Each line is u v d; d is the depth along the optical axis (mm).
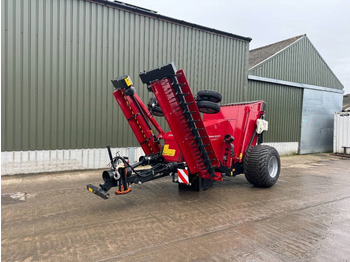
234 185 6371
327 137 14891
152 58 8766
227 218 4195
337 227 3920
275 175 6215
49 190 5617
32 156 7125
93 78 7824
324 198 5418
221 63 10328
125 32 8242
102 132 8039
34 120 7086
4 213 4246
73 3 7406
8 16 6668
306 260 2977
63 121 7465
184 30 9344
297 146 13508
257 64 11602
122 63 8258
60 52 7320
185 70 9438
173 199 5137
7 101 6750
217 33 10117
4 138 6770
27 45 6910
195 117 4590
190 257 2994
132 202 4902
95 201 4926
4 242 3281
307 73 13695
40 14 7016
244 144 6070
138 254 3039
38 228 3699
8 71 6730
